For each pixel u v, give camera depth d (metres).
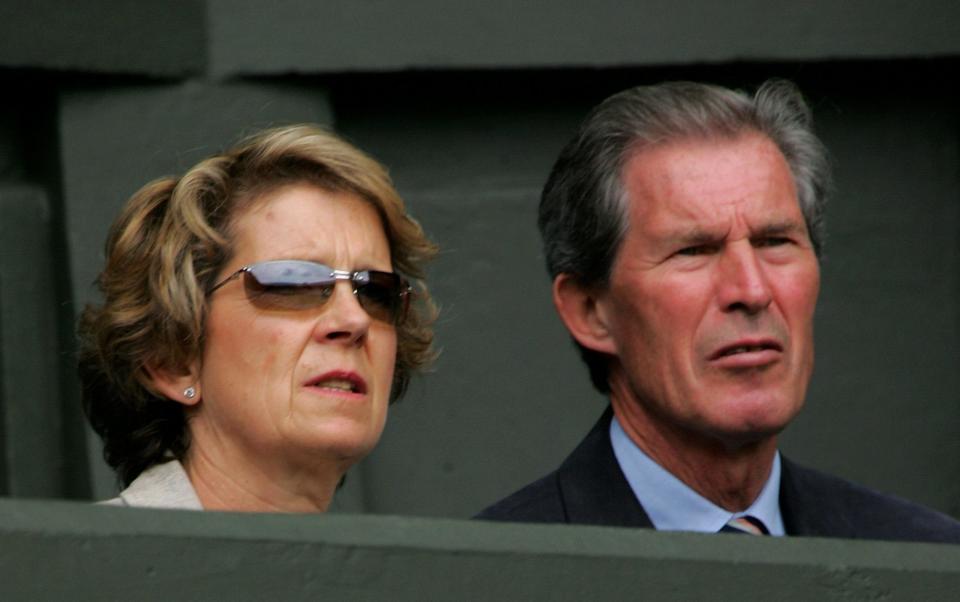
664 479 12.05
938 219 17.31
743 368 11.66
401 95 16.70
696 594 8.57
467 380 16.47
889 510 12.60
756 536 8.82
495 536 8.45
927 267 17.25
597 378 12.52
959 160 17.36
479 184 16.72
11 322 15.88
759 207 11.78
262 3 16.08
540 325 16.59
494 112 16.83
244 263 10.48
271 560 8.15
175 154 15.64
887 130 17.31
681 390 11.74
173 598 8.03
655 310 11.80
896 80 17.34
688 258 11.80
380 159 16.62
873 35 16.88
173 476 10.58
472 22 16.39
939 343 17.20
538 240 16.66
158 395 10.59
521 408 16.52
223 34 15.98
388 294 10.62
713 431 11.70
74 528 7.96
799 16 16.81
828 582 8.71
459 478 16.42
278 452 10.42
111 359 10.58
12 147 16.09
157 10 15.80
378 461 16.36
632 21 16.59
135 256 10.55
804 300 11.84
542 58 16.47
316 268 10.41
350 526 8.32
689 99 12.16
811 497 12.47
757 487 12.14
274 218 10.55
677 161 11.90
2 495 15.77
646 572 8.54
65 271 15.75
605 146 12.09
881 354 17.11
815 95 17.23
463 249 16.53
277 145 10.70
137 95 15.88
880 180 17.28
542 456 16.52
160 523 8.09
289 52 16.09
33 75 15.72
